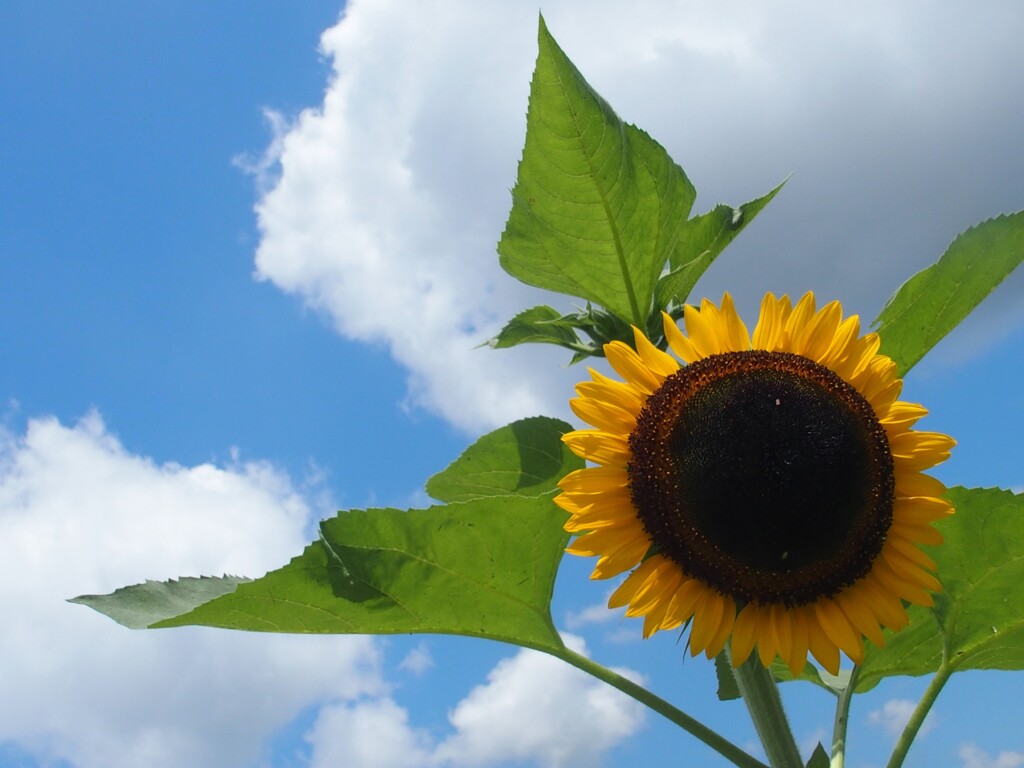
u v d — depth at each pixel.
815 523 0.66
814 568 0.67
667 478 0.68
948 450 0.68
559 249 0.77
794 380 0.69
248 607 0.68
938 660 0.75
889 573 0.67
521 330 0.79
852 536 0.67
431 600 0.71
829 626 0.67
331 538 0.68
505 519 0.70
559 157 0.74
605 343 0.78
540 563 0.71
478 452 0.79
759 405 0.68
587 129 0.73
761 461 0.67
